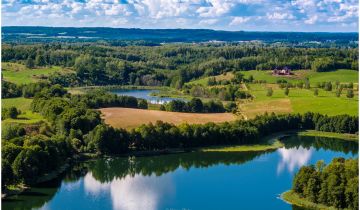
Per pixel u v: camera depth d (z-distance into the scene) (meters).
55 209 137.88
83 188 157.75
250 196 150.75
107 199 147.50
